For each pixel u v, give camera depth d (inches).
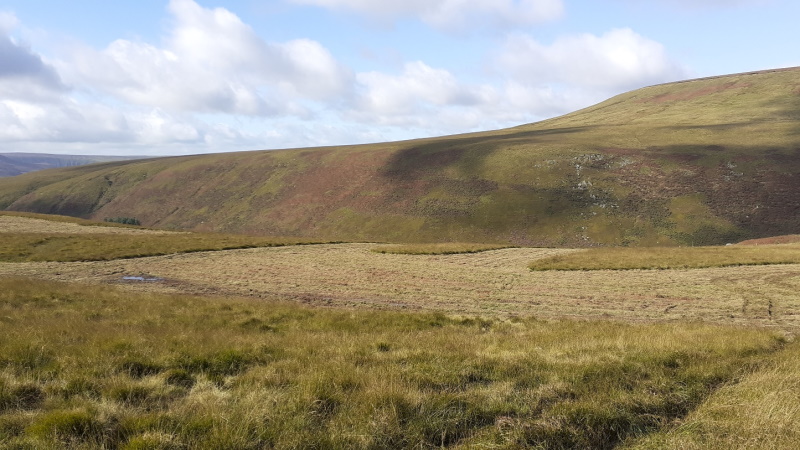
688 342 467.8
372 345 445.7
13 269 1233.4
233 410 250.2
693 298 1008.2
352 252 1860.2
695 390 323.9
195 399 274.2
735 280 1254.3
